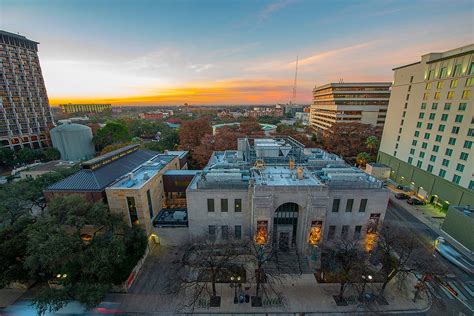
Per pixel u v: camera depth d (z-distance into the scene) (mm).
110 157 45156
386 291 29422
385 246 30938
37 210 52031
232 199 34062
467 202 45312
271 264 32875
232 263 31719
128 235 32156
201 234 35875
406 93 64125
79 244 27609
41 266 28016
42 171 65062
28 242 26047
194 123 84375
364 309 26984
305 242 33719
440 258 35844
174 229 38344
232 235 35625
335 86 113250
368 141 83250
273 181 35750
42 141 110625
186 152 66625
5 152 85188
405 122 64625
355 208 34375
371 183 34219
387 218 48469
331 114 117688
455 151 48312
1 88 94375
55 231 27281
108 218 31500
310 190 32250
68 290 24891
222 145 69250
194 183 37438
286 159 45062
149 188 38562
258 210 32031
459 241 39281
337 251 32312
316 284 30406
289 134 91625
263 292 29016
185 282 27594
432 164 54750
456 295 28781
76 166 60469
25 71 102750
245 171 38500
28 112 104312
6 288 30141
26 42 102625
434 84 54062
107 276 26984
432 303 27734
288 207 34438
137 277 31875
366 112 110688
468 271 32719
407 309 27000
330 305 27469
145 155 56812
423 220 47688
